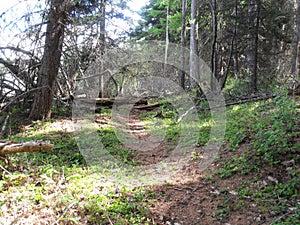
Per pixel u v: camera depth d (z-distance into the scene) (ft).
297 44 43.55
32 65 31.63
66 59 33.58
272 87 33.53
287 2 48.88
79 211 12.34
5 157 15.67
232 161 17.38
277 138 16.78
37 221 11.24
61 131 26.27
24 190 13.67
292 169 14.76
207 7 51.96
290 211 11.80
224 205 13.15
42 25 30.35
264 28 42.73
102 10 35.24
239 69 51.55
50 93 30.66
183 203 13.53
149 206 13.25
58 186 14.12
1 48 29.35
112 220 11.87
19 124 29.07
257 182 14.73
